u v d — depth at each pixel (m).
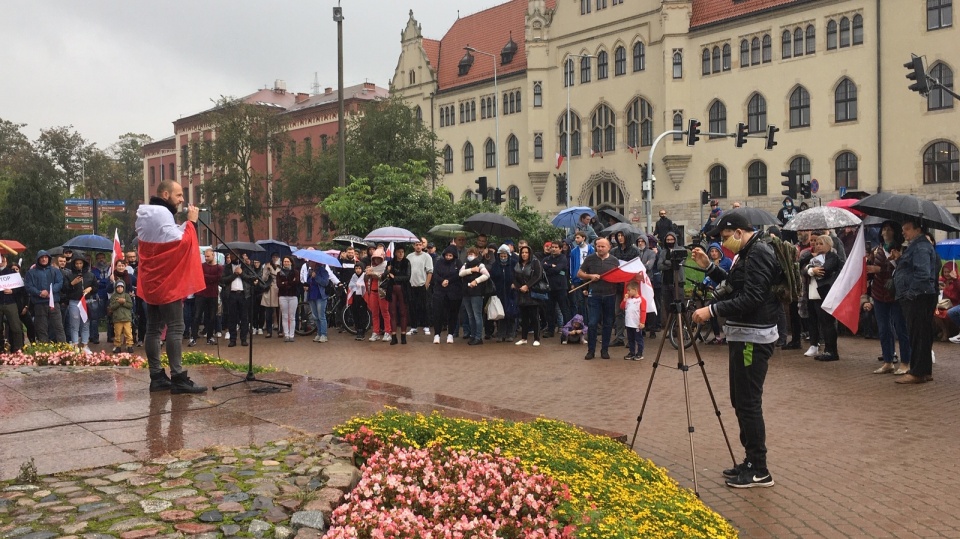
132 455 5.77
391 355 15.79
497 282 17.73
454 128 64.62
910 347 11.70
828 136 42.62
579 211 23.25
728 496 6.36
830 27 42.44
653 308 14.32
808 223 14.17
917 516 5.85
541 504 4.69
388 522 4.15
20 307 17.27
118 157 103.00
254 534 4.19
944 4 38.53
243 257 18.92
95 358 11.98
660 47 49.47
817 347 14.46
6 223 55.28
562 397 10.65
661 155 49.72
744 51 46.03
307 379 9.57
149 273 8.32
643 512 4.71
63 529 4.21
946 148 38.66
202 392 8.48
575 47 55.19
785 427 8.77
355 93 74.38
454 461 5.36
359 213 26.52
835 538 5.43
